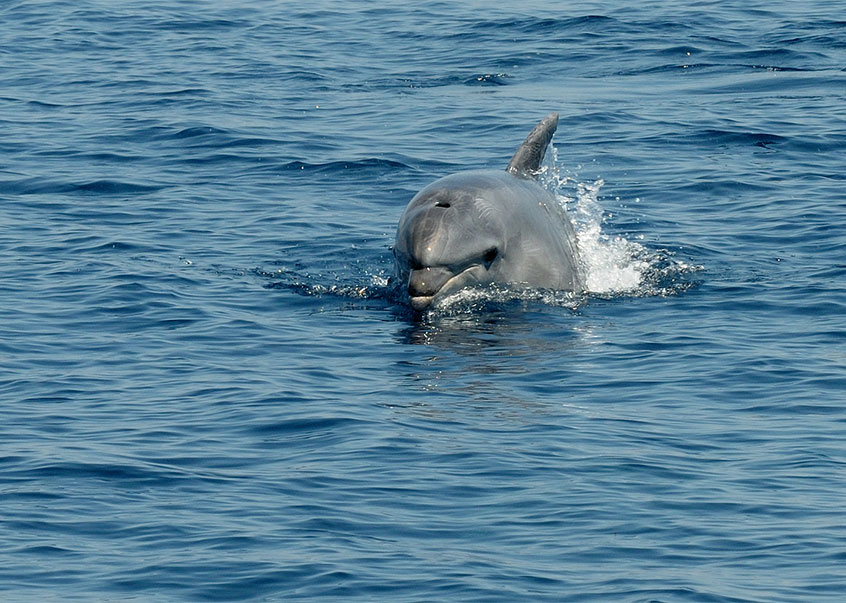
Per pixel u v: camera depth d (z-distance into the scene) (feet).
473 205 189.16
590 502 129.39
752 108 320.50
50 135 303.07
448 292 188.65
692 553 119.75
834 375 162.91
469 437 144.87
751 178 263.49
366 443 142.92
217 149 291.17
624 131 302.86
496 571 116.37
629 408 153.89
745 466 137.80
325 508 128.16
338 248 223.71
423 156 285.43
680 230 231.91
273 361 170.09
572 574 116.16
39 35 424.87
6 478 134.10
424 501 129.80
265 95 344.08
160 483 133.49
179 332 180.86
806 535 122.62
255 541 121.60
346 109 328.90
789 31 402.31
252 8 469.16
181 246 223.10
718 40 394.93
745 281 202.90
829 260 212.64
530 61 379.96
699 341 176.35
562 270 198.18
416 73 369.91
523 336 179.52
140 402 155.43
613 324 184.44
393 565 117.60
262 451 141.38
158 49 403.75
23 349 173.58
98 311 188.96
